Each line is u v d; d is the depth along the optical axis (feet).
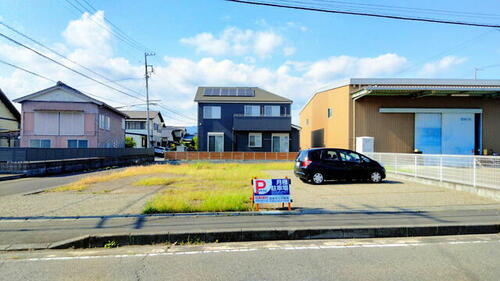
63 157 48.26
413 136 55.83
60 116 69.31
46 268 10.66
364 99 56.18
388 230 14.79
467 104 56.39
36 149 41.98
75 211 18.06
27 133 67.41
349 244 13.51
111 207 19.17
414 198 22.56
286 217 16.84
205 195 22.06
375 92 52.13
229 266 10.87
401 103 56.03
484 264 11.07
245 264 11.07
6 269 10.55
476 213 17.76
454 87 50.14
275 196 18.54
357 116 56.03
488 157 23.30
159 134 148.97
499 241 13.98
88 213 17.54
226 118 81.00
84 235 13.26
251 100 81.20
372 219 16.35
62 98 69.00
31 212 17.79
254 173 40.04
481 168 24.07
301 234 14.40
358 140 51.67
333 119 63.57
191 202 20.49
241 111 81.30
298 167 32.01
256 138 79.77
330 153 31.50
